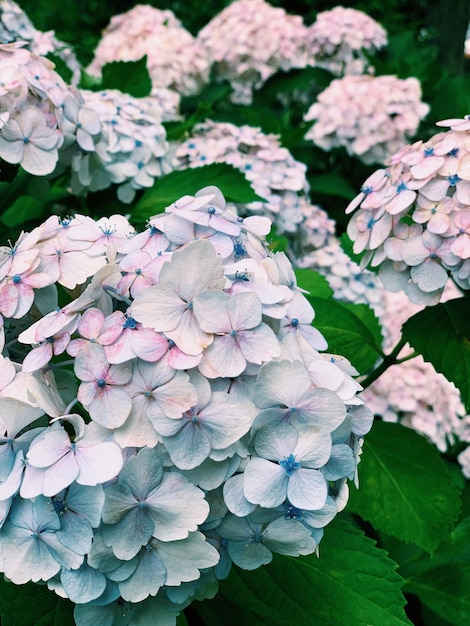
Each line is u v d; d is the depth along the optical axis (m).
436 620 0.45
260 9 0.97
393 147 0.81
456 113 0.96
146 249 0.26
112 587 0.23
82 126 0.42
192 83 0.93
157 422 0.22
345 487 0.25
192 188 0.46
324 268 0.59
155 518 0.22
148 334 0.23
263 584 0.29
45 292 0.27
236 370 0.23
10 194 0.46
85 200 0.50
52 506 0.22
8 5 0.60
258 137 0.59
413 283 0.36
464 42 2.29
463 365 0.36
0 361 0.24
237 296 0.23
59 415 0.23
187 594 0.24
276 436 0.23
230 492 0.23
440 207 0.34
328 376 0.24
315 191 0.80
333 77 1.02
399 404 0.54
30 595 0.27
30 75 0.40
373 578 0.29
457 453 0.60
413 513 0.39
